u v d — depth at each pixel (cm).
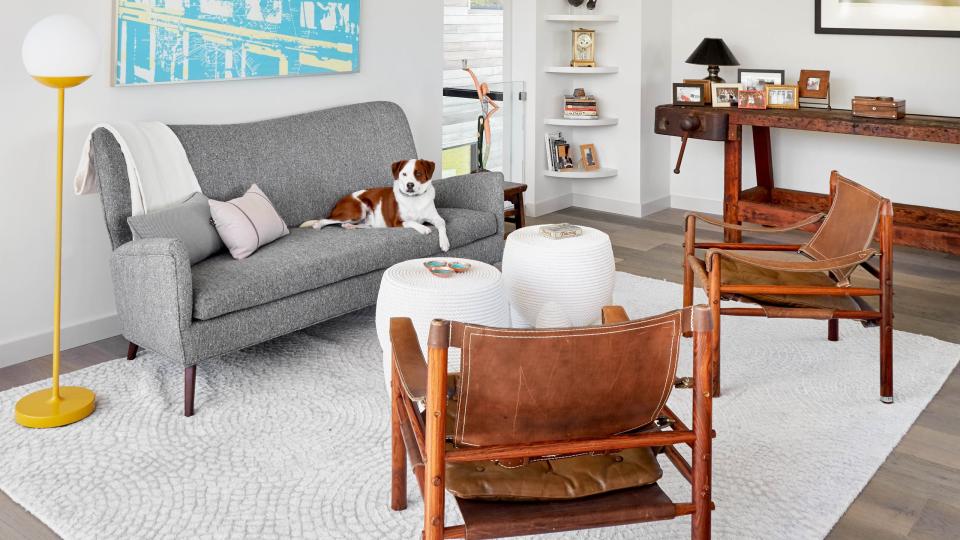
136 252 280
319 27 397
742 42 530
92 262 339
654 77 548
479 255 386
